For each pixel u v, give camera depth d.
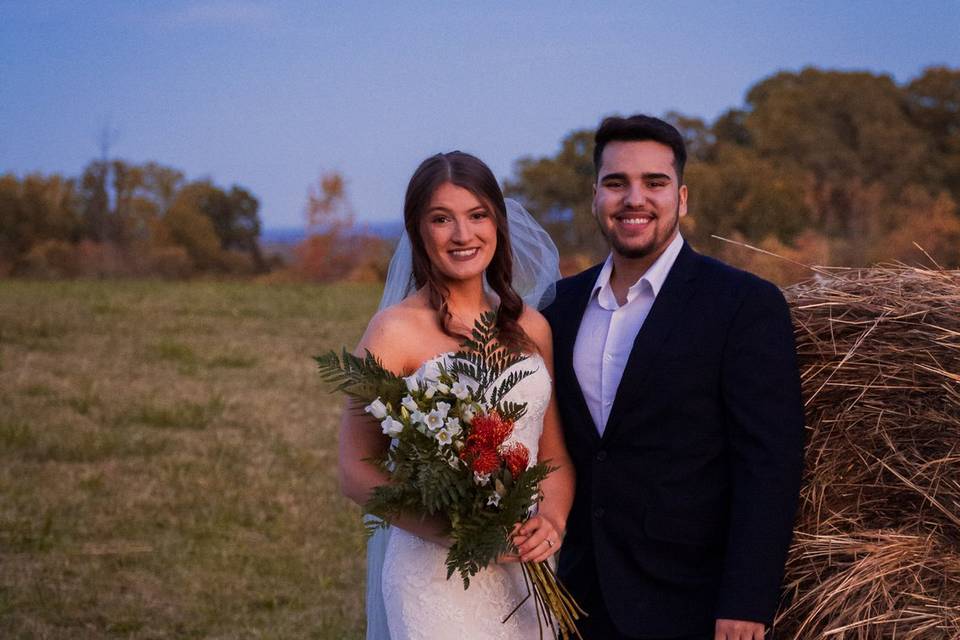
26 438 8.16
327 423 9.30
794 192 37.19
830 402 3.00
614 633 2.97
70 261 39.06
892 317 2.91
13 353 12.18
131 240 42.31
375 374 2.78
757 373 2.84
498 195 3.08
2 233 39.97
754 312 2.89
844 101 44.72
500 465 2.73
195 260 44.56
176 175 44.41
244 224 48.16
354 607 5.28
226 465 7.76
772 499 2.77
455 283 3.13
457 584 2.93
